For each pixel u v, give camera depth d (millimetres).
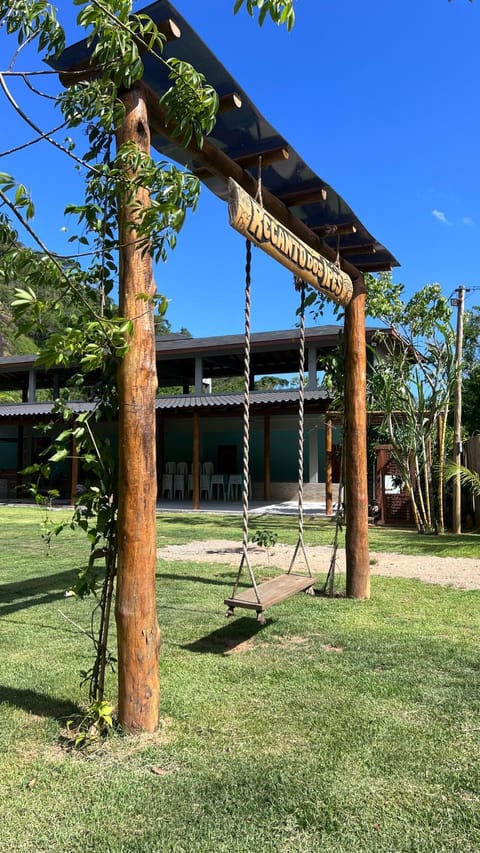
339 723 3000
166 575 7047
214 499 19422
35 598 5887
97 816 2189
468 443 13609
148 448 2859
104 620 2992
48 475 2773
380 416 13297
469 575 7152
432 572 7367
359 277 6094
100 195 2777
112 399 2939
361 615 5199
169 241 2369
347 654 4109
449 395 11797
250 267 4328
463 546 9586
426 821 2152
